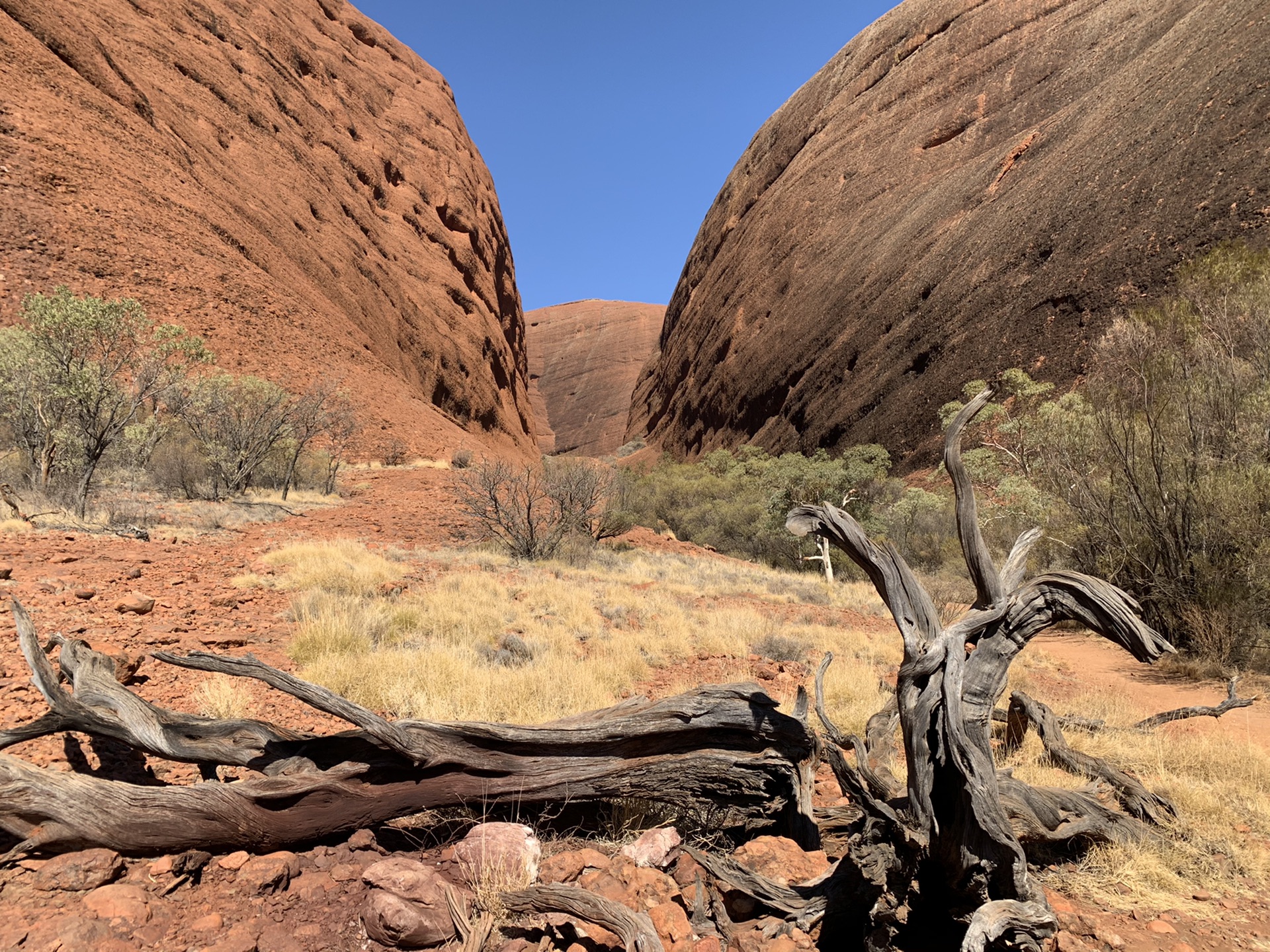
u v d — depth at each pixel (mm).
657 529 26344
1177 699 6824
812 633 9016
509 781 3002
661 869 2844
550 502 17734
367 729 2729
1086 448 10430
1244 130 32844
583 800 3119
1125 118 41281
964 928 2646
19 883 2281
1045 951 2525
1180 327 12305
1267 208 29734
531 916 2398
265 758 2816
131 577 6930
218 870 2508
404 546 12422
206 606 6309
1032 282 40500
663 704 3158
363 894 2504
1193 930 2777
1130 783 3785
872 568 2799
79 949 2031
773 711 3205
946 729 2477
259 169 40219
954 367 42688
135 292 24094
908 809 2646
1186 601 8586
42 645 4434
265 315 29703
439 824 3049
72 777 2432
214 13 44500
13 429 13250
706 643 7930
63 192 24594
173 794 2488
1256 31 35250
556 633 7250
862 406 50469
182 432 16281
